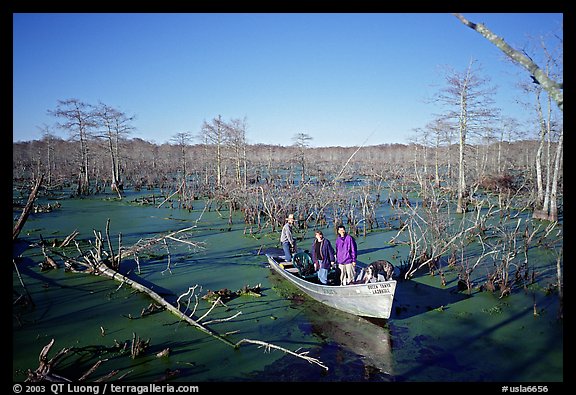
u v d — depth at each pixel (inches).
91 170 2074.3
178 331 371.9
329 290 415.2
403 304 434.3
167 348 332.2
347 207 1008.2
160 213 1058.1
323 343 350.6
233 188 1119.0
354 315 406.3
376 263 440.8
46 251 631.8
